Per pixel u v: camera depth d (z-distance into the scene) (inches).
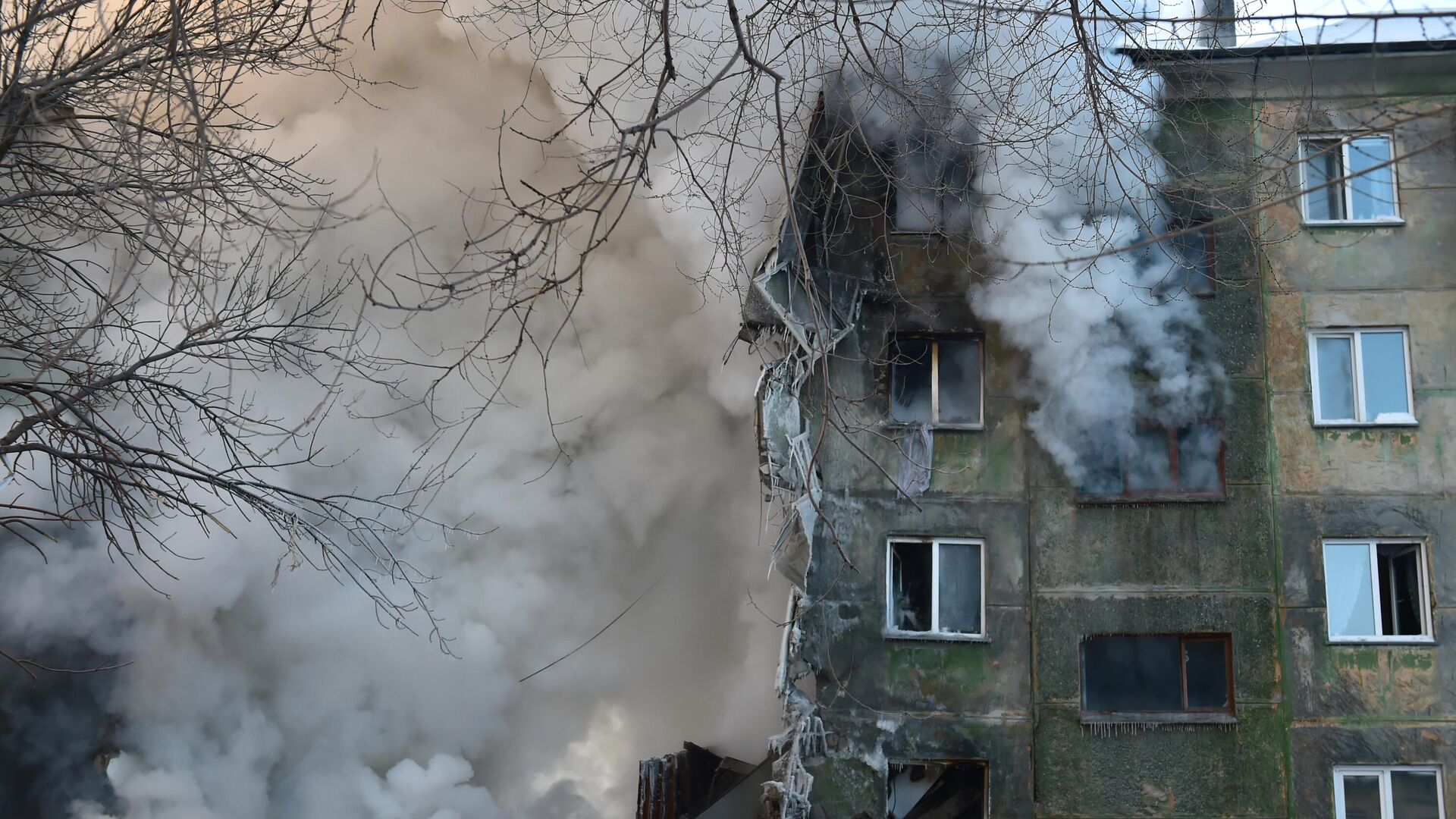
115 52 369.4
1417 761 585.9
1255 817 588.4
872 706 611.5
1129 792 594.9
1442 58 612.1
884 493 631.2
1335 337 629.0
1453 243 627.2
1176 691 608.7
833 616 621.6
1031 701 607.5
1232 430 622.5
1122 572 615.8
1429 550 604.1
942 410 639.8
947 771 631.8
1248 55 616.4
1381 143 629.6
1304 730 593.6
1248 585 609.6
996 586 620.4
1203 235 633.0
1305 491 615.8
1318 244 631.8
